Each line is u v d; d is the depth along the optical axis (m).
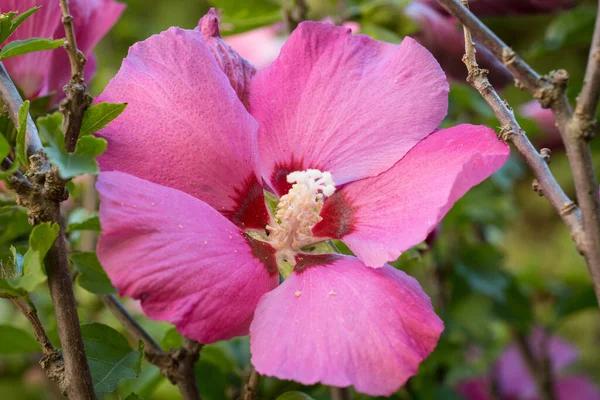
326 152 0.32
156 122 0.31
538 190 0.29
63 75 0.35
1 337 0.37
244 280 0.29
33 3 0.33
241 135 0.31
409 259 0.36
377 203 0.31
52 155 0.27
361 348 0.28
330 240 0.32
